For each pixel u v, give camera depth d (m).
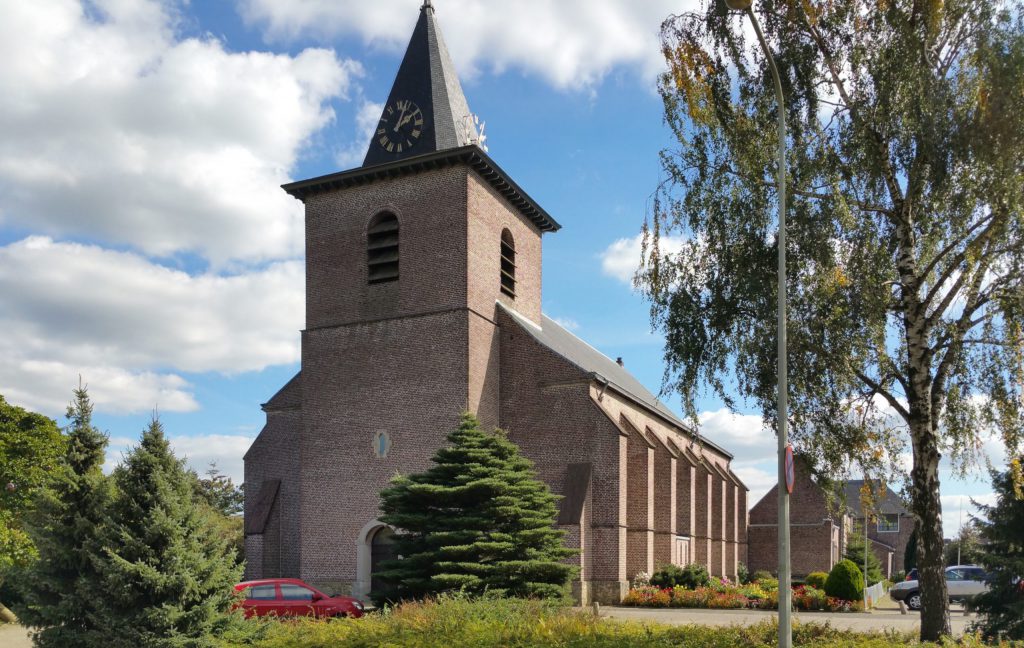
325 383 33.53
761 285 16.06
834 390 16.12
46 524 16.52
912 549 57.53
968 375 16.36
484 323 32.94
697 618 25.48
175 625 15.52
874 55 16.00
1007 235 15.09
